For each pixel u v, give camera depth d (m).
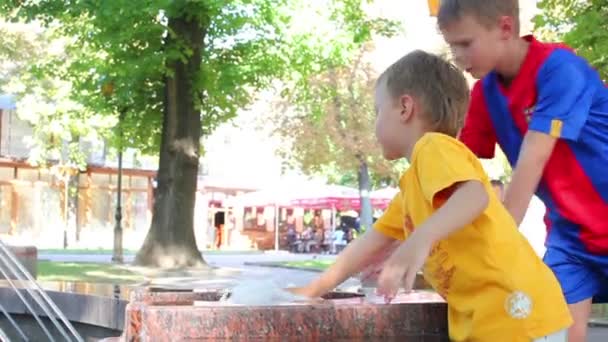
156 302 2.76
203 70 21.81
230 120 23.95
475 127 3.47
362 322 2.70
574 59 3.22
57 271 17.80
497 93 3.34
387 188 51.09
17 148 43.72
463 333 2.65
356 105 41.50
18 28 35.28
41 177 44.41
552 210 3.42
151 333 2.48
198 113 22.23
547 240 3.51
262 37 22.39
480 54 3.10
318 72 23.36
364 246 3.00
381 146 2.82
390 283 2.33
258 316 2.54
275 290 2.84
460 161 2.47
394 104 2.74
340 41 22.75
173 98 22.00
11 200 43.38
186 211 21.91
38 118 35.59
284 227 53.47
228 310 2.52
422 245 2.34
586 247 3.35
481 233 2.57
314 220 54.09
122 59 21.22
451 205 2.40
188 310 2.49
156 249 21.56
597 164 3.27
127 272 18.70
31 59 35.72
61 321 6.55
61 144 39.72
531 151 3.15
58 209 44.97
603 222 3.31
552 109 3.15
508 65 3.21
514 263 2.58
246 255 38.94
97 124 32.22
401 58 2.79
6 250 7.55
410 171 2.62
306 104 31.81
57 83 32.84
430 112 2.70
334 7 22.73
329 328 2.65
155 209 22.03
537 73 3.20
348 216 54.34
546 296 2.61
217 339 2.51
